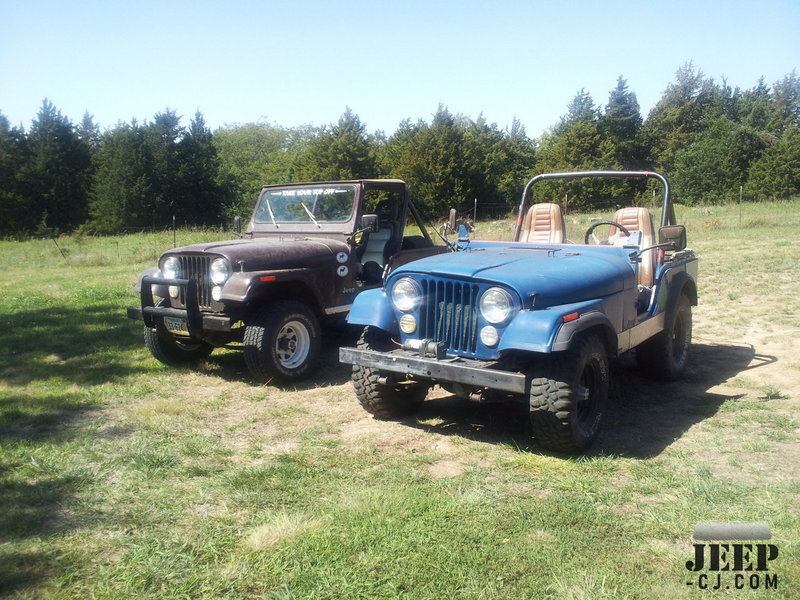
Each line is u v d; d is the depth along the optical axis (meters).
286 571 2.81
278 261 5.88
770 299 9.44
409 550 2.96
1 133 46.97
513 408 5.18
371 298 4.58
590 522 3.22
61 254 21.92
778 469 3.86
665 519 3.24
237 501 3.50
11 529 3.18
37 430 4.69
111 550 3.01
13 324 9.00
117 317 9.47
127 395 5.58
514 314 3.93
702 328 7.95
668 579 2.72
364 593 2.64
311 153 42.44
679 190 46.81
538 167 47.41
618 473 3.87
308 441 4.48
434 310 4.27
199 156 47.50
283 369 5.75
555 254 4.98
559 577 2.74
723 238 17.73
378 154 45.22
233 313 5.66
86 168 48.91
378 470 3.94
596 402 4.25
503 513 3.32
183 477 3.85
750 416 4.80
